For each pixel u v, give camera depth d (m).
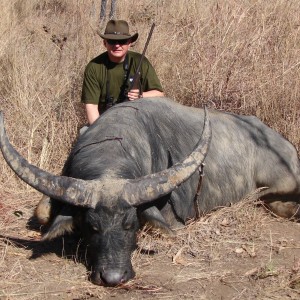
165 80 6.65
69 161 4.60
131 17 8.85
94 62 5.51
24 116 6.25
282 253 4.55
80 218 4.07
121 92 5.52
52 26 8.65
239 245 4.64
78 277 4.12
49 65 7.03
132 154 4.41
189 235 4.68
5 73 6.86
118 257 3.92
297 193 5.24
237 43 6.71
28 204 5.28
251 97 6.31
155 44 7.15
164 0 8.79
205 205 5.03
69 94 6.51
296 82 6.36
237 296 3.96
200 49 6.70
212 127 5.15
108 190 3.93
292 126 6.09
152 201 4.18
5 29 7.95
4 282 4.07
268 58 6.70
